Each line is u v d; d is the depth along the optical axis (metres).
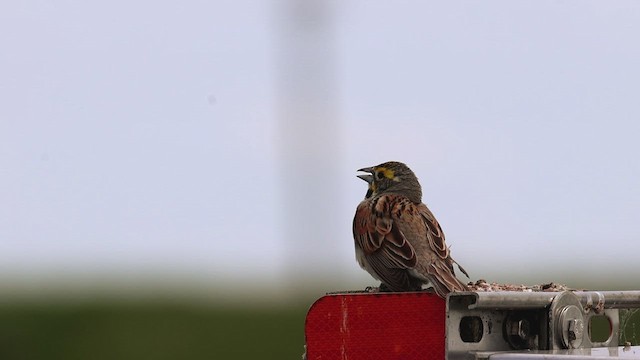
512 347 9.16
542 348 9.19
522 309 9.10
